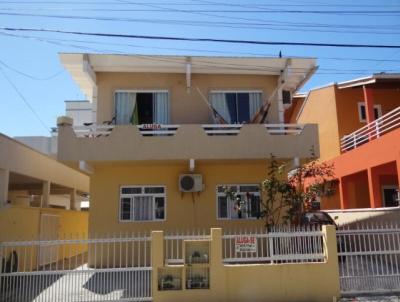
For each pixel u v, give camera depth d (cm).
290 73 1492
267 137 1364
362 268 1012
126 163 1388
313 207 1226
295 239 1018
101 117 1488
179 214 1462
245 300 972
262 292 978
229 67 1500
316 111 2342
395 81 1834
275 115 1531
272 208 1310
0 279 960
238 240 1008
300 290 984
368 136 1827
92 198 1455
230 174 1489
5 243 960
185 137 1345
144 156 1327
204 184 1480
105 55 1412
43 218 1652
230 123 1522
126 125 1361
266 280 983
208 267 978
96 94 1502
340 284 1000
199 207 1469
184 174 1460
